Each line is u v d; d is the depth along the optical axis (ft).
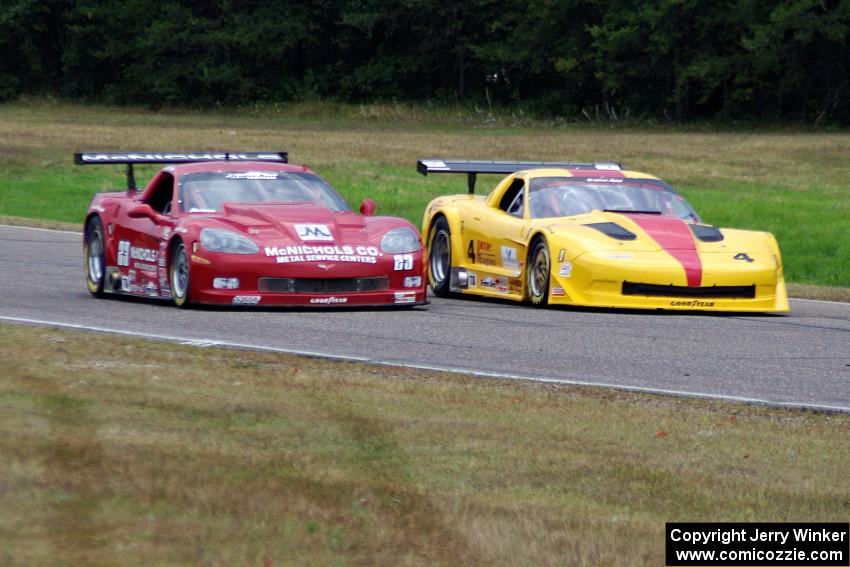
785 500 56.54
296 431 66.74
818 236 245.45
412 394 78.38
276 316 119.96
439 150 449.06
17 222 242.37
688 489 57.93
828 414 78.23
